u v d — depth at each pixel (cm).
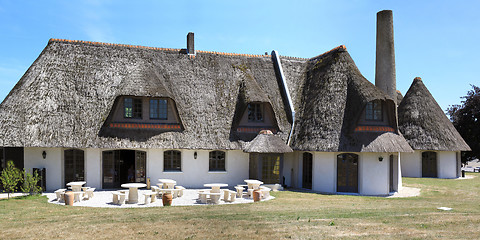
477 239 1098
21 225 1302
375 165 2366
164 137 2344
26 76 2395
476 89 4388
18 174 2014
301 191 2412
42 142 2102
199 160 2472
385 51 2855
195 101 2572
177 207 1717
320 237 1124
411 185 2898
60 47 2538
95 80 2444
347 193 2359
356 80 2500
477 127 4212
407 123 3559
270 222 1337
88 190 1947
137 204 1808
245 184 2552
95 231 1210
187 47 2902
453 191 2559
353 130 2355
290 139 2559
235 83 2762
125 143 2252
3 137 2077
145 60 2670
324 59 2870
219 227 1261
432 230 1212
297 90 2889
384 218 1408
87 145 2170
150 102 2402
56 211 1593
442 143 3397
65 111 2248
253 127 2573
